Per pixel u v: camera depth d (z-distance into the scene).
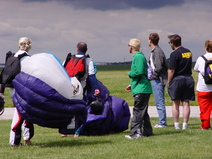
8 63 17.08
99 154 15.84
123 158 15.01
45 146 18.14
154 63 23.75
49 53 17.98
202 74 22.50
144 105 19.92
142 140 19.14
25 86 16.36
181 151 16.25
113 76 122.38
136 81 19.75
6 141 20.69
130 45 19.91
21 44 17.70
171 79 22.30
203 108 22.52
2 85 17.34
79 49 21.12
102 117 21.62
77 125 17.75
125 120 23.09
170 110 35.72
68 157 15.32
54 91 16.47
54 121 17.00
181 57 21.92
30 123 18.22
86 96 21.64
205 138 19.39
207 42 22.77
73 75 20.47
